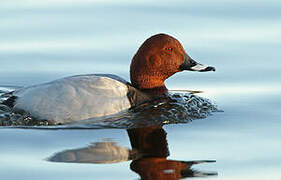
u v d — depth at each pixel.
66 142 10.66
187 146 10.59
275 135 11.27
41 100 11.91
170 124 12.01
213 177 9.08
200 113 12.85
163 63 13.23
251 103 13.79
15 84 15.12
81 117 11.69
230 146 10.62
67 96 11.87
